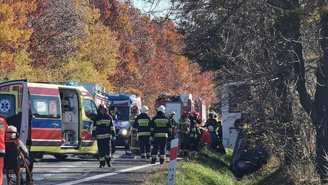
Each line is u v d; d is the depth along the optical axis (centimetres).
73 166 2378
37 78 4866
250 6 2033
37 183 1786
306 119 2239
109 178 1948
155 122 2578
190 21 2144
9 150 1470
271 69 2117
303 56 2120
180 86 7488
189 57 2425
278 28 2014
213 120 3241
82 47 5912
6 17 4166
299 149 2227
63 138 2591
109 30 6638
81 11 5869
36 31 5097
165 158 2827
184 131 2991
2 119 1347
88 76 5750
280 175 2383
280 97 2203
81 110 2638
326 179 2025
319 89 2055
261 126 2303
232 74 2205
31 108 2377
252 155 2520
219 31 2134
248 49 2156
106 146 2341
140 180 1895
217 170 2417
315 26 1986
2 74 4241
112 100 4091
